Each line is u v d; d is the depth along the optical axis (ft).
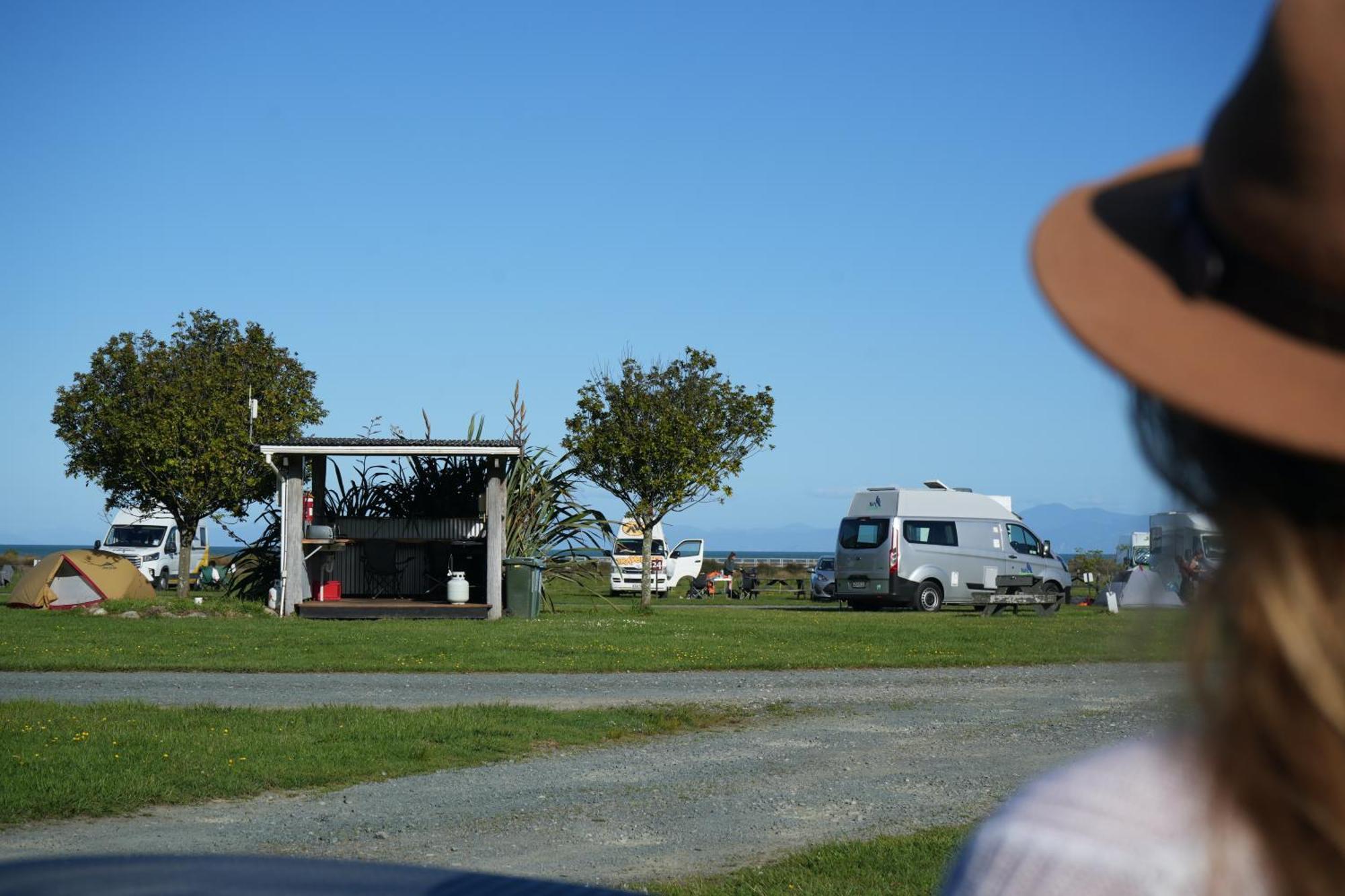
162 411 103.40
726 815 23.02
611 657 47.98
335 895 5.04
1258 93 2.23
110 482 105.70
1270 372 2.21
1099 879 2.21
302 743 28.40
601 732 31.73
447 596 75.10
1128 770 2.36
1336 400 2.14
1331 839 2.11
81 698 36.47
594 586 82.53
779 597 135.64
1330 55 2.10
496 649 50.34
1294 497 2.28
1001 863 2.31
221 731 29.60
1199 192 2.40
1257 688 2.23
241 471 103.19
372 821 22.26
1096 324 2.37
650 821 22.49
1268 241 2.21
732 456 101.76
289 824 21.86
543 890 5.25
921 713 35.76
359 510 78.23
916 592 93.50
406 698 37.22
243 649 49.62
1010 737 31.94
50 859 5.65
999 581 91.35
